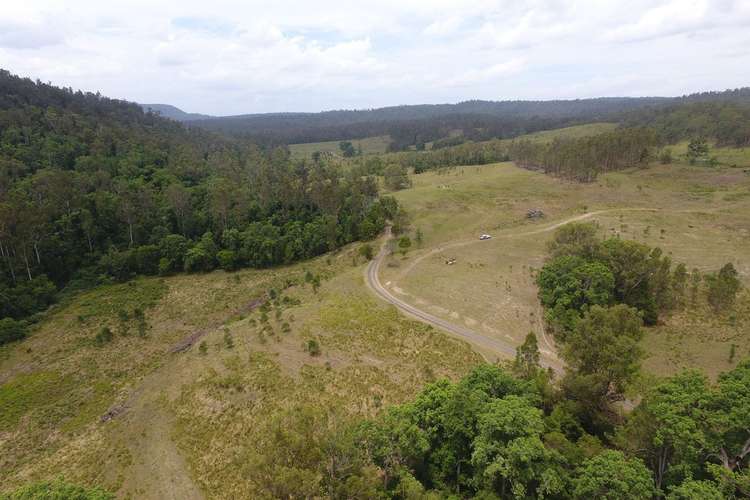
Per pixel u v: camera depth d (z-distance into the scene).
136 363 71.88
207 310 92.12
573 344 46.72
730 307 74.56
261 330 72.88
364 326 71.56
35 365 71.75
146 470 47.12
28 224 94.62
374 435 35.66
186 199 124.25
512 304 80.06
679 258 95.75
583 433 40.66
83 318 86.69
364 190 149.38
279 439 32.09
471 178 183.00
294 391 55.91
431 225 127.94
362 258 111.69
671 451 33.31
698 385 33.41
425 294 85.50
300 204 142.38
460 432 37.09
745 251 98.50
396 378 57.66
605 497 28.33
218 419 53.56
